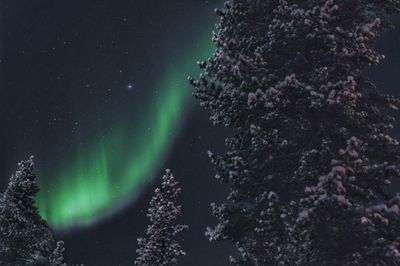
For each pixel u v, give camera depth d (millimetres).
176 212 16781
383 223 12594
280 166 14031
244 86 13836
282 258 13203
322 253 12852
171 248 16422
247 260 13938
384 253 12211
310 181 13133
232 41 14727
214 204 14469
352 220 12469
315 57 14242
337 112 13906
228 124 14414
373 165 13031
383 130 14633
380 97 14742
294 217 12680
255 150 13891
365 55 13859
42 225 19297
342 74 14164
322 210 12359
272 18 14992
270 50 14336
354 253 12352
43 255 18781
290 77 13000
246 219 13773
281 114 13805
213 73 14656
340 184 11797
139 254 16797
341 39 13664
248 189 14133
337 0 14586
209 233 14242
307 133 14203
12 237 18234
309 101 13398
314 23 13336
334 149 13742
